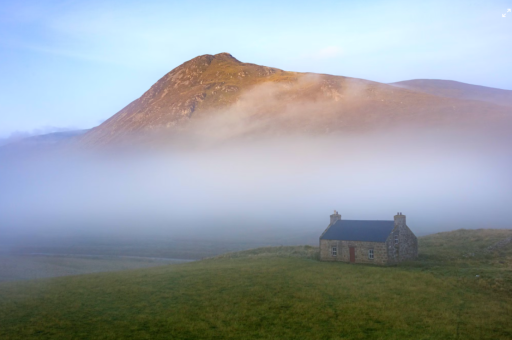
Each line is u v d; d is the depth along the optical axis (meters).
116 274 52.97
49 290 44.50
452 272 47.75
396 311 36.69
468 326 33.22
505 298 39.00
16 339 31.62
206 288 44.19
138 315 36.66
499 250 58.28
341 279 46.41
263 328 33.88
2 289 45.19
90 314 36.94
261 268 53.06
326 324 34.44
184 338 32.19
